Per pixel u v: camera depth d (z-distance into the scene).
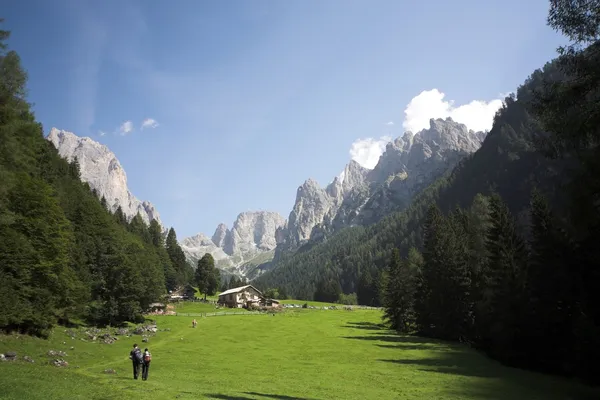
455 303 78.69
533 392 33.97
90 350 53.62
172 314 114.00
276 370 45.19
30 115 43.16
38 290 53.31
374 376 41.44
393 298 100.88
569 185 21.52
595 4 19.66
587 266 43.69
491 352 57.09
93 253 93.44
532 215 57.91
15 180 41.97
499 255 60.59
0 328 47.97
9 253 51.75
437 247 87.12
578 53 20.67
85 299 74.50
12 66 35.47
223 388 31.91
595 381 38.00
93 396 23.61
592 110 19.52
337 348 66.50
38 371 30.92
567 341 43.91
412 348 67.19
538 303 49.00
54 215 62.44
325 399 28.81
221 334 82.00
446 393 32.88
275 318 115.88
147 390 28.16
